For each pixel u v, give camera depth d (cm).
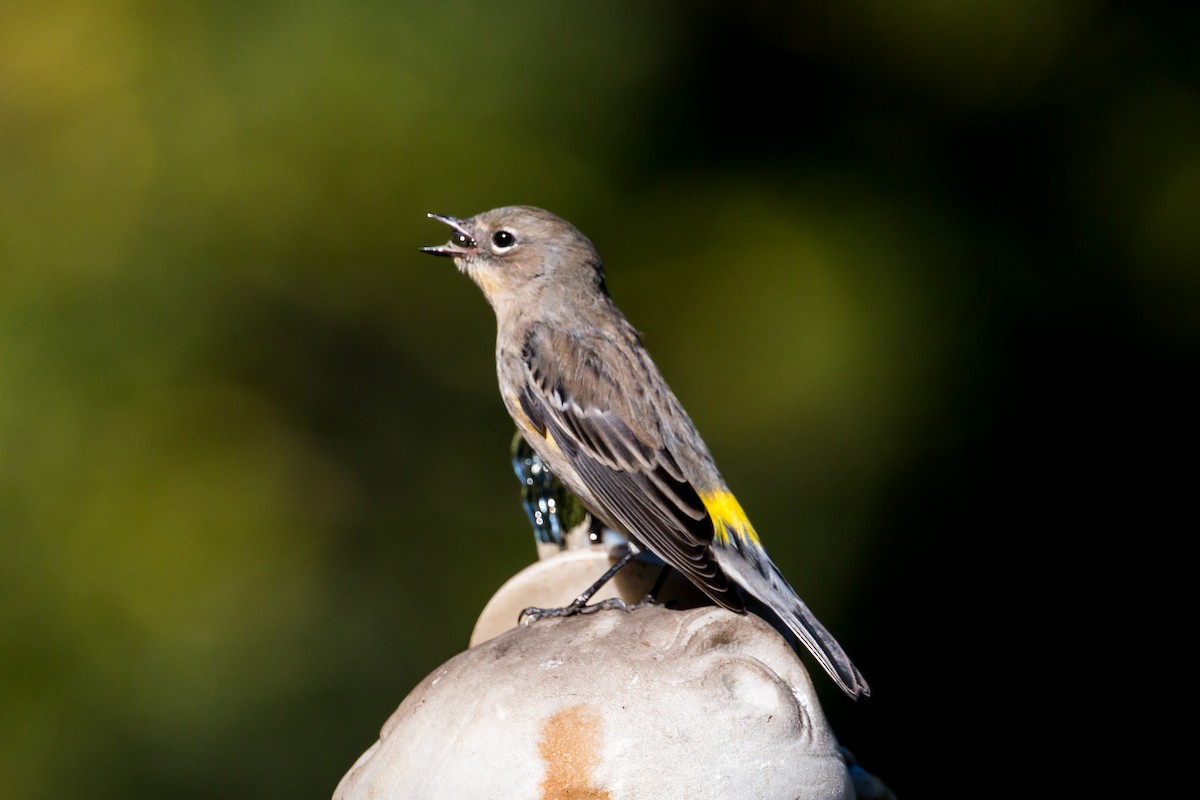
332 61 1248
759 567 745
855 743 1274
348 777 502
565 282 873
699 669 467
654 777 446
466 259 893
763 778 452
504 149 1270
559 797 447
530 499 870
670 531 712
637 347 856
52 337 1194
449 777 460
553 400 830
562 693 460
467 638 1223
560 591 663
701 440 806
